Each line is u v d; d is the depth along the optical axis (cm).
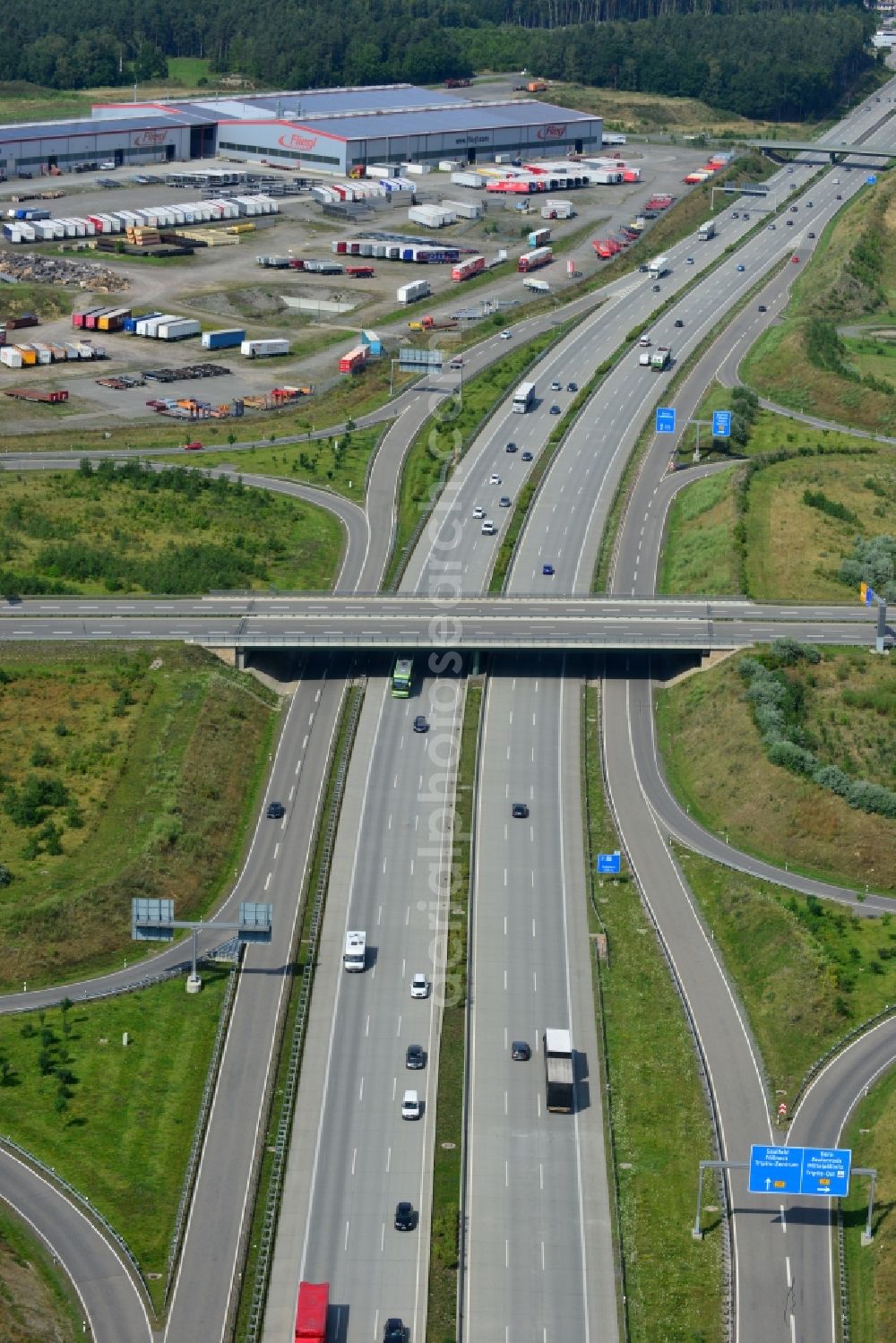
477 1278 16538
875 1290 16512
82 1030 19650
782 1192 16750
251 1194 17412
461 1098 18800
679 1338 15962
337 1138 18212
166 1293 16188
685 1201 17538
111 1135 18138
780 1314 16238
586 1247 16950
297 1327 15450
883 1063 19512
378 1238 16962
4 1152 17838
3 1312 15362
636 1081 19138
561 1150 18138
